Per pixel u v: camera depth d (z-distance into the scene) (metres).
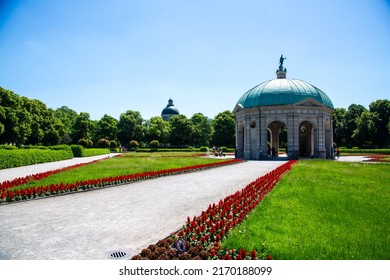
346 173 26.98
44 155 48.34
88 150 76.38
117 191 19.39
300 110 57.06
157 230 11.03
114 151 116.56
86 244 9.68
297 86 59.25
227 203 13.39
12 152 38.12
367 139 89.62
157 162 43.84
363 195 16.08
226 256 8.03
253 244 8.88
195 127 123.19
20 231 11.05
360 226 10.57
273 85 60.34
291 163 39.53
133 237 10.30
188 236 9.80
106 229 11.20
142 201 16.17
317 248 8.61
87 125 118.44
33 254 8.90
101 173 27.30
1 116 65.81
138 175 24.50
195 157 61.88
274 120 57.91
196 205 15.09
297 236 9.54
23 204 15.61
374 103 89.81
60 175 25.61
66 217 12.95
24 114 74.50
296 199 15.05
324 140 59.44
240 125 64.81
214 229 10.07
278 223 10.95
